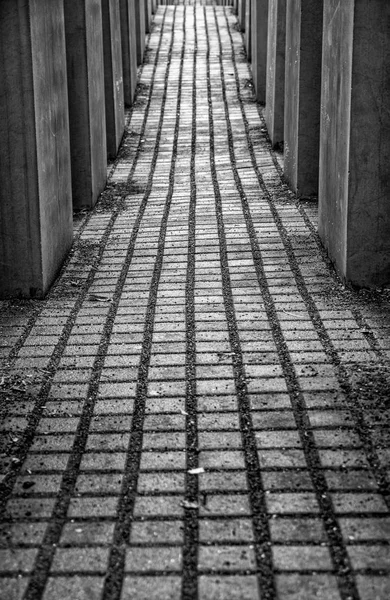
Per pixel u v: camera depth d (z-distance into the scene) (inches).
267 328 220.4
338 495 143.0
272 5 450.0
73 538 133.0
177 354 205.2
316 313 230.7
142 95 551.8
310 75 350.0
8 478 151.3
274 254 286.4
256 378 190.2
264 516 137.6
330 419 169.8
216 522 136.2
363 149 240.7
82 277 271.0
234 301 242.1
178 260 283.9
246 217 335.0
